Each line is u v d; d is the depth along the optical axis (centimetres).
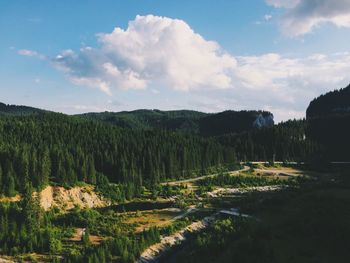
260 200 14400
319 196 12562
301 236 8725
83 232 12862
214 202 16238
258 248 8131
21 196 15912
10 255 10888
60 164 18362
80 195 17650
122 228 13025
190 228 12556
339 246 8000
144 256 10288
